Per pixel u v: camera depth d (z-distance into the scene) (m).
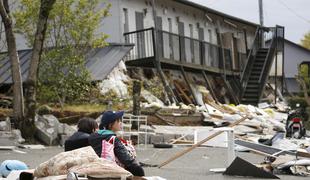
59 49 19.95
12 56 15.94
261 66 32.72
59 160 5.77
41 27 16.12
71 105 19.91
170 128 19.38
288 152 11.46
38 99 19.14
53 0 16.06
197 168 11.53
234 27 36.66
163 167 11.64
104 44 21.06
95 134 6.58
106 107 19.41
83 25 20.31
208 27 33.62
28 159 12.26
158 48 24.80
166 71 26.75
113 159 6.44
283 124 23.56
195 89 27.38
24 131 15.69
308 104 32.03
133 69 25.08
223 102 30.52
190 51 28.05
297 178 10.16
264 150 11.76
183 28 30.94
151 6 28.16
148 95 23.11
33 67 16.02
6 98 20.16
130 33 25.47
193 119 21.91
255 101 31.30
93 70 22.42
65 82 19.73
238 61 33.12
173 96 24.22
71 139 6.80
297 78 39.41
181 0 28.88
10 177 6.67
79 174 5.48
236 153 14.86
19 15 20.11
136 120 16.72
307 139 17.66
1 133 15.05
